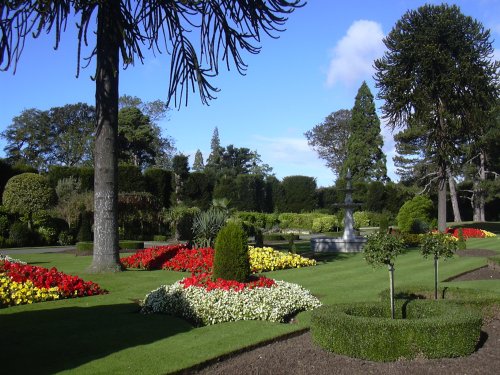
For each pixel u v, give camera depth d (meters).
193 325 5.80
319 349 4.63
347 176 16.91
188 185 29.48
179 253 11.14
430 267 11.49
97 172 9.73
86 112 47.03
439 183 22.17
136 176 25.59
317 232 31.48
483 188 34.41
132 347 4.47
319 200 38.16
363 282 9.13
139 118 41.91
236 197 32.72
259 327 5.31
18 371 3.78
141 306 6.51
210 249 11.12
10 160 43.94
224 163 62.81
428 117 20.78
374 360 4.29
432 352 4.32
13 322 5.51
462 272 10.48
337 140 55.56
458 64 20.11
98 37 9.52
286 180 36.84
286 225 32.66
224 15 9.20
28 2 7.21
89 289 7.49
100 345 4.55
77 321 5.57
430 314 5.16
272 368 4.11
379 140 43.16
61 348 4.43
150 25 9.64
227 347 4.48
